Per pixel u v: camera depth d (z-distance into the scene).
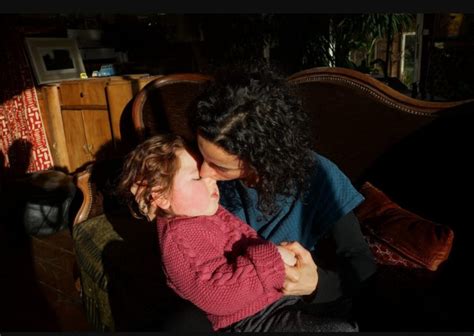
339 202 1.05
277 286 0.96
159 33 4.06
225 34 3.57
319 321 1.00
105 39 4.00
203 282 0.96
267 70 0.91
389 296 1.24
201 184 1.06
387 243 1.27
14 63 3.37
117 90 2.82
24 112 3.45
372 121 1.60
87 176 2.03
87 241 1.85
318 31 2.92
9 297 2.16
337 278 1.01
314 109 1.73
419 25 3.94
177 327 1.10
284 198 1.05
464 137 1.38
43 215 2.81
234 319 1.00
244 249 1.04
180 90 2.15
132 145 2.85
